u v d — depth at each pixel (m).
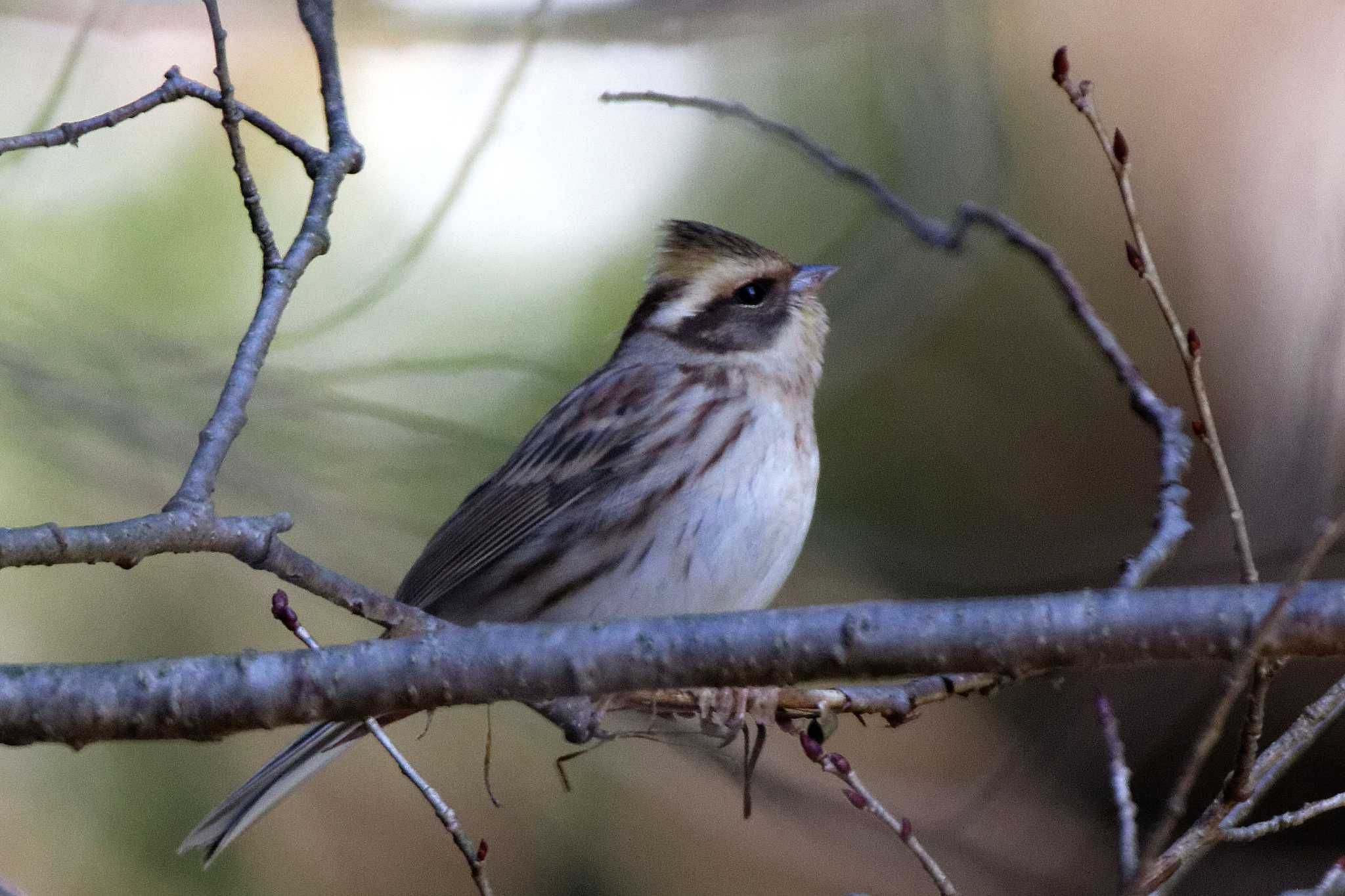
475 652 5.32
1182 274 15.48
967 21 13.96
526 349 14.26
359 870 13.59
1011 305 15.51
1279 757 6.43
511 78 11.25
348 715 5.34
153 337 13.16
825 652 5.23
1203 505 14.68
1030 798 12.80
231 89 6.91
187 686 5.27
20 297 13.30
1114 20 16.20
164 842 13.19
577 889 13.73
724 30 13.85
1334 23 15.66
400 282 11.55
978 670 5.23
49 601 14.11
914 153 13.94
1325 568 12.33
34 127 10.77
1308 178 13.94
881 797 12.86
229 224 14.16
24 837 12.97
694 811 13.21
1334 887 6.38
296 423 13.57
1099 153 15.86
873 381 15.38
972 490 15.20
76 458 13.43
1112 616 5.17
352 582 6.05
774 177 14.75
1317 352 12.26
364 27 13.57
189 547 5.85
